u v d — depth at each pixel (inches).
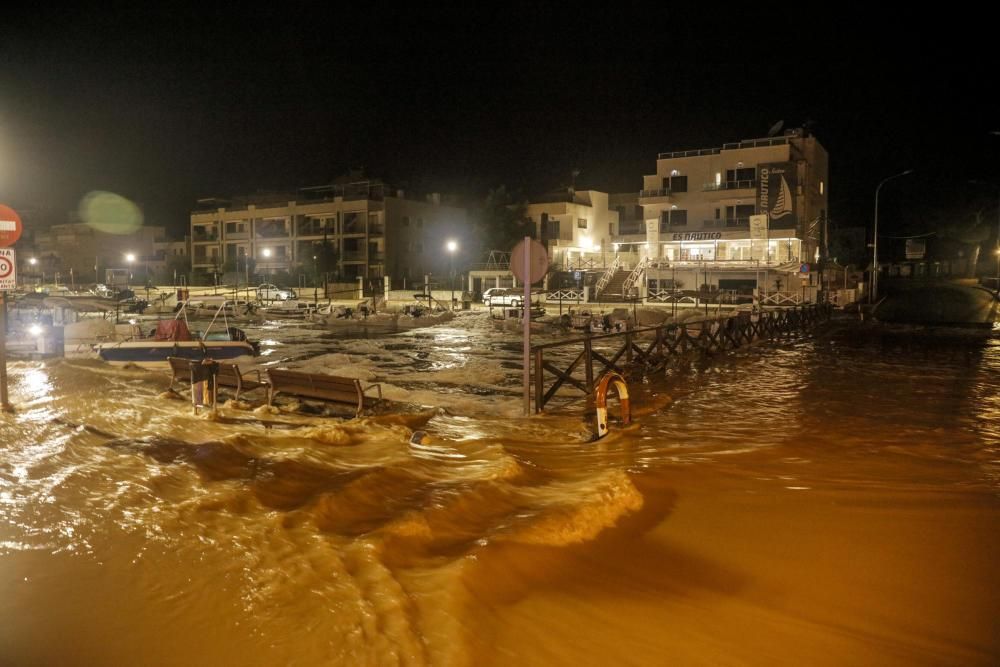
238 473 257.1
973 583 192.9
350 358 837.2
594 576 191.6
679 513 247.8
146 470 252.7
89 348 872.9
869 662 153.5
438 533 207.8
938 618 173.8
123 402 433.4
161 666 136.0
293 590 164.2
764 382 581.9
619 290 2097.7
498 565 185.6
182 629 148.1
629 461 319.0
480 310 1828.2
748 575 196.2
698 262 2054.6
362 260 2571.4
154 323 1301.7
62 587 163.9
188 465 260.8
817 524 237.5
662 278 2149.4
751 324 946.7
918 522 239.8
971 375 624.7
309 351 952.3
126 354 679.1
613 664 147.8
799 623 169.6
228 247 2972.4
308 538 193.0
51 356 725.9
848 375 625.6
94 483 235.9
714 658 152.6
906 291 2516.0
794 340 993.5
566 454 334.0
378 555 183.0
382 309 1834.4
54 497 220.7
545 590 180.4
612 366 551.8
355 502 229.1
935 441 364.5
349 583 167.9
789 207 2004.2
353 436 342.3
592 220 2559.1
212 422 374.3
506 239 2476.6
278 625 149.9
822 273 1975.9
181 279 2874.0
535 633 157.9
